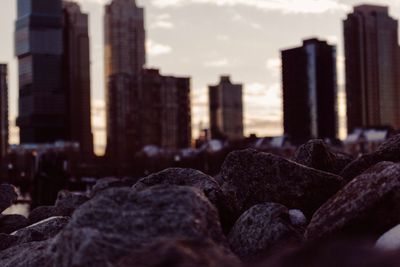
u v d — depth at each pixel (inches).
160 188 311.9
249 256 336.5
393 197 322.0
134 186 431.8
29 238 469.4
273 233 337.1
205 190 393.1
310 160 498.6
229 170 440.8
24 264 360.8
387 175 330.0
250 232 346.9
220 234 300.2
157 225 290.8
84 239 272.7
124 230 287.1
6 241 468.4
